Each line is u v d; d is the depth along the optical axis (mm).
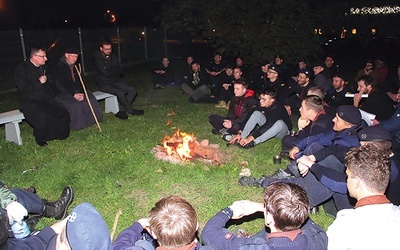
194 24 12969
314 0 12086
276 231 2318
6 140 6426
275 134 6008
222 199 4395
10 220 2797
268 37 11312
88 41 15953
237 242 2385
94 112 7426
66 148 6074
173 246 2096
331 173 3643
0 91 11453
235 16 11555
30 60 6324
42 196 4520
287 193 2314
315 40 11562
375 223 2201
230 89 8930
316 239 2346
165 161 5398
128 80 13359
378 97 5898
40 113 6199
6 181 4871
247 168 5207
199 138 6621
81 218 2100
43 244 2691
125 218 4027
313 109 4906
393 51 20672
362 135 3453
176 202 2221
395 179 3496
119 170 5141
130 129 7148
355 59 19531
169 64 11633
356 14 15570
